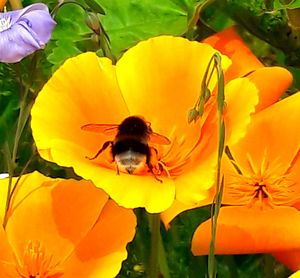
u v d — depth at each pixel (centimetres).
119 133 36
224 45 44
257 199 39
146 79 38
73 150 36
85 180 37
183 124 38
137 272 46
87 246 37
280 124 40
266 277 43
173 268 47
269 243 37
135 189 35
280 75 41
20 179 38
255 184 40
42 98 37
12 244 37
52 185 38
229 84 37
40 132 36
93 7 44
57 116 37
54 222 37
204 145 36
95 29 42
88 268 36
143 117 37
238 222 37
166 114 38
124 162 35
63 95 37
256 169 40
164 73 38
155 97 38
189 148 37
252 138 40
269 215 38
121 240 36
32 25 41
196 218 47
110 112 38
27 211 37
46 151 36
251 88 36
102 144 37
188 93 38
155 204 35
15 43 41
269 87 41
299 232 37
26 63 47
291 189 40
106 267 36
